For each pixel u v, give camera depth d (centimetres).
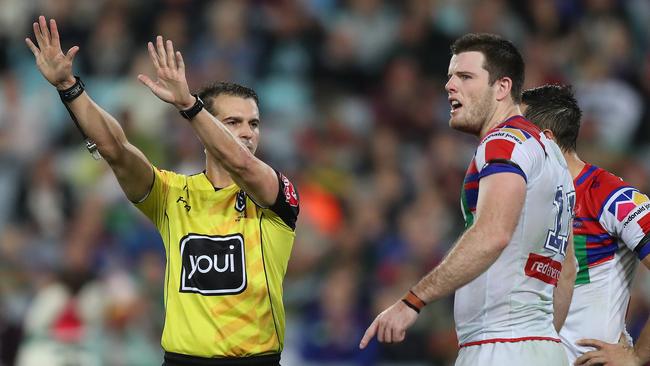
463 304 1798
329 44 5200
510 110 1838
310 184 4466
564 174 1838
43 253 4197
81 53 5131
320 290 3831
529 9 5422
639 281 3712
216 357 1834
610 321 1977
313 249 4047
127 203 4284
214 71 4962
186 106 1761
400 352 3700
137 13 5250
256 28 5241
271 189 1847
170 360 1858
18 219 4478
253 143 1930
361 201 4394
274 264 1880
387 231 4250
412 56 5156
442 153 4612
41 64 1823
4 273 4059
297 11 5303
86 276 3703
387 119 4919
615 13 5491
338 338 3697
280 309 1888
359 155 4706
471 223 1800
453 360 3700
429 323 3759
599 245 1984
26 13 5312
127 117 4603
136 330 3628
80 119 1836
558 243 1814
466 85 1833
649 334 1889
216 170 1908
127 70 5075
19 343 3634
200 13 5281
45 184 4497
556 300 1912
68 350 3566
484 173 1730
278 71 5141
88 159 4575
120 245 4084
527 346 1762
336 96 5044
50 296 3659
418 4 5297
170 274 1878
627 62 5306
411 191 4472
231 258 1856
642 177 4484
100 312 3647
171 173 1941
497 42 1844
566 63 5256
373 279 3934
